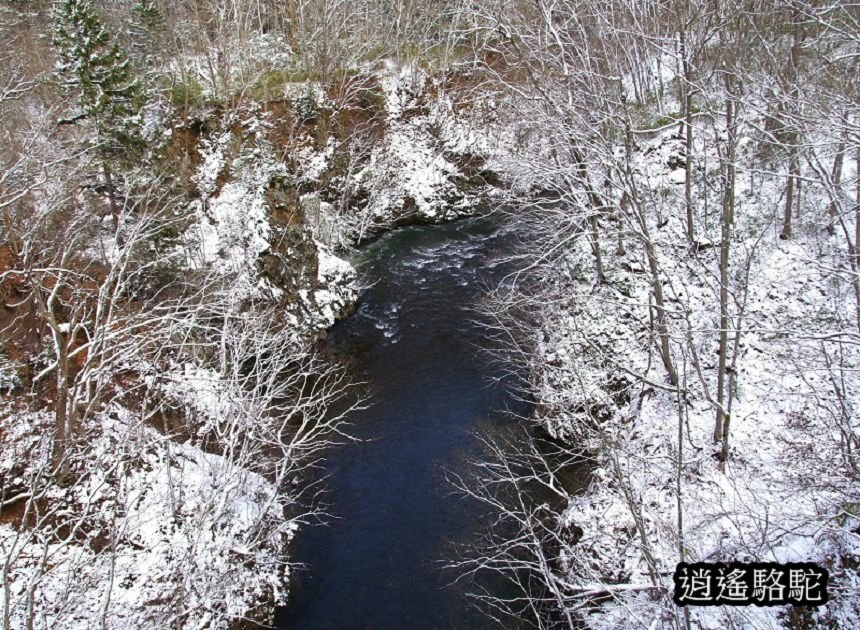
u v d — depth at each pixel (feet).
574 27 58.90
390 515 48.57
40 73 76.59
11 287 56.54
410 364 67.10
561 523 44.60
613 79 43.39
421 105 108.17
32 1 91.09
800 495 39.34
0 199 50.90
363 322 74.74
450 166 103.81
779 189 56.44
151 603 38.40
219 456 50.80
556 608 36.99
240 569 42.37
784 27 49.21
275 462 47.60
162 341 55.16
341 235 91.15
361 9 116.26
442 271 84.94
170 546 41.93
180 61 93.15
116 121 62.54
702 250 59.72
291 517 48.80
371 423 58.59
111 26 93.25
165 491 45.68
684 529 39.78
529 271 71.46
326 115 100.48
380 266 87.51
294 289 69.36
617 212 44.80
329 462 54.13
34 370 52.54
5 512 42.50
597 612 38.60
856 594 34.42
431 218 100.63
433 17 114.21
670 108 75.25
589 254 66.23
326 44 101.76
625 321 57.36
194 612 38.17
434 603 41.63
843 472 38.01
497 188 100.42
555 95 53.98
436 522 47.70
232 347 51.93
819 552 36.58
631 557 39.81
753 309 53.06
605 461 45.52
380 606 41.75
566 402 53.83
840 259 51.60
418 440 56.13
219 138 91.71
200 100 94.12
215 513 41.47
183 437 52.03
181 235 68.80
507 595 41.75
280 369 50.52
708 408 48.08
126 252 44.16
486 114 101.55
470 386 63.16
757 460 43.06
